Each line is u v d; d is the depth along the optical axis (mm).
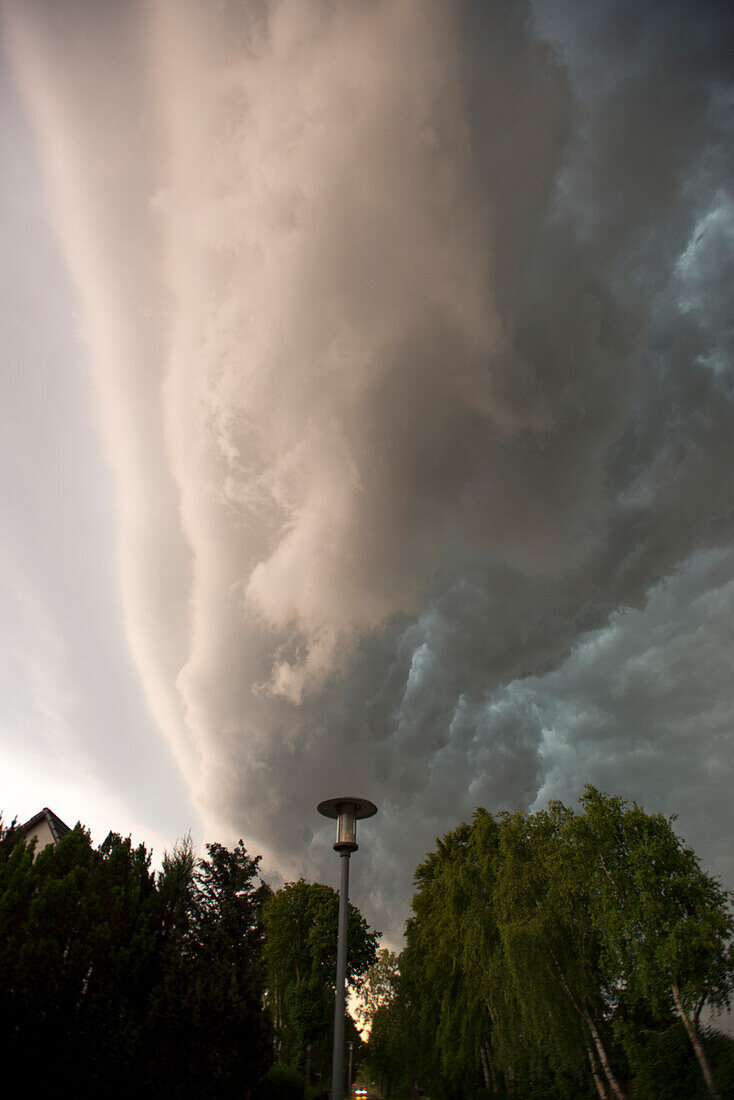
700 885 22016
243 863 19172
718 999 20672
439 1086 45094
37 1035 13211
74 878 15344
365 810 12531
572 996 25297
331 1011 45844
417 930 50062
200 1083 13930
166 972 15047
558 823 27438
